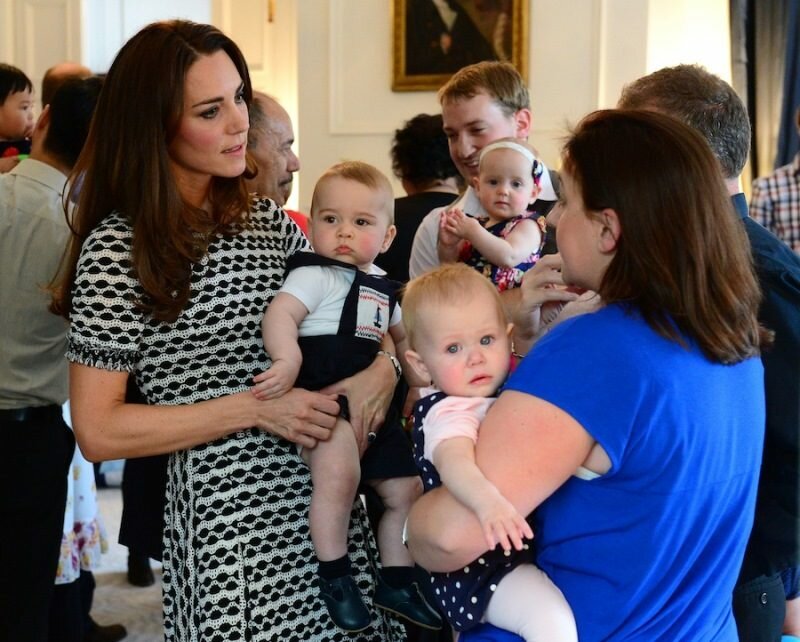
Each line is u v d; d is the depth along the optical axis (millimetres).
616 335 1415
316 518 1952
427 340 1601
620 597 1439
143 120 1846
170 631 1996
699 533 1452
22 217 2662
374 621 2037
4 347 2672
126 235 1858
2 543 2693
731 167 1909
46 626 2809
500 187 2467
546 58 5336
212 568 1899
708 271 1420
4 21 6660
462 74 2832
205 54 1874
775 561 1846
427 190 3273
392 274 3115
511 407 1436
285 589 1948
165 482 2062
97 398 1854
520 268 2404
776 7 5711
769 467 1835
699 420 1410
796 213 5062
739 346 1442
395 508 2064
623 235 1431
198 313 1915
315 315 2020
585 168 1468
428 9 5488
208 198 2002
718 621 1518
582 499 1447
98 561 3656
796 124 5469
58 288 2092
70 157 2762
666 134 1441
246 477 1939
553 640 1440
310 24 5719
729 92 1932
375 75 5680
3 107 4309
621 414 1388
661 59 5457
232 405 1896
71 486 3453
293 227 2113
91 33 6734
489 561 1522
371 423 2014
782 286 1818
